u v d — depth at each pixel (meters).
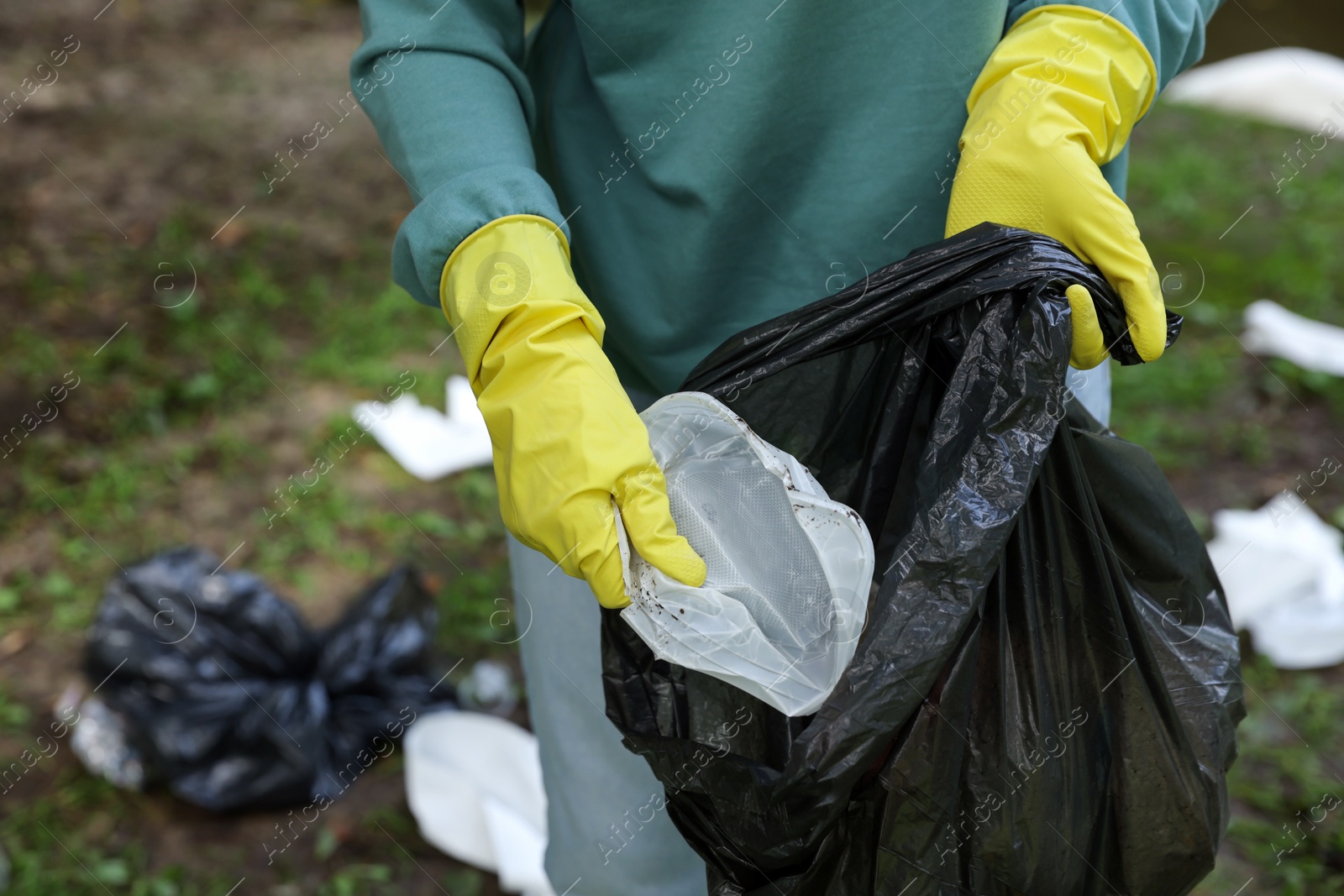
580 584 1.56
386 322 4.10
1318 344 3.91
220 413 3.67
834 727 1.08
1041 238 1.23
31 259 4.21
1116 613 1.22
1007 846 1.18
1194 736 1.30
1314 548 3.00
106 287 4.12
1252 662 2.83
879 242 1.40
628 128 1.37
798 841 1.12
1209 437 3.61
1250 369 3.88
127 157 4.84
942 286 1.23
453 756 2.48
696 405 1.21
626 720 1.29
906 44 1.29
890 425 1.28
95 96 5.23
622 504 1.10
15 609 2.97
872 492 1.30
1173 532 1.33
